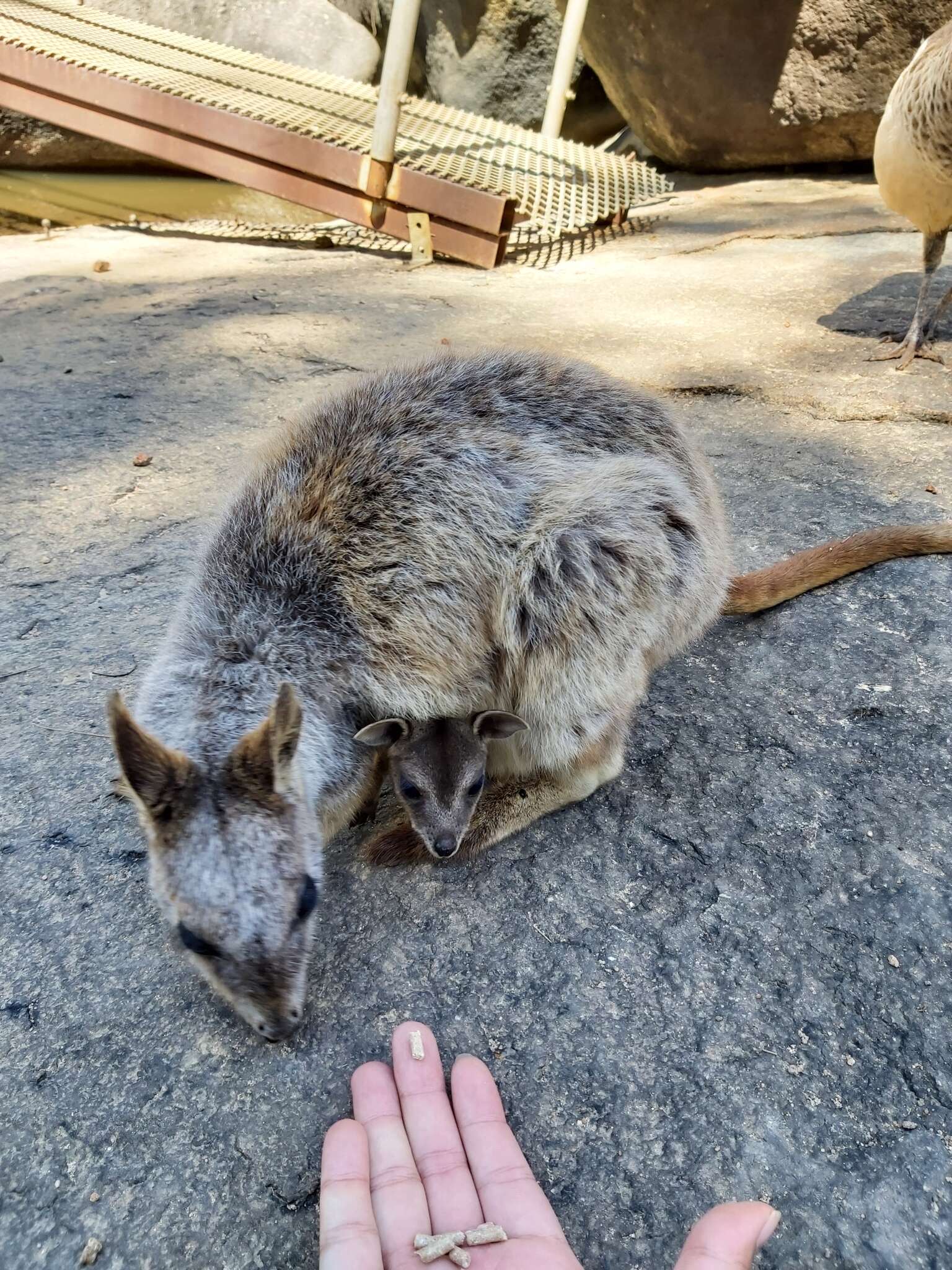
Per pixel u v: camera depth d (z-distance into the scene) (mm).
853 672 554
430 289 1268
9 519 727
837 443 808
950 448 787
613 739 486
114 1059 377
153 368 999
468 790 464
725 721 535
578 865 457
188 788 357
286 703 362
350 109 1636
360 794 478
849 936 412
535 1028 386
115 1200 335
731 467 783
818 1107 354
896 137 878
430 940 424
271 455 503
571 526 459
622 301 1187
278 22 2115
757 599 594
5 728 529
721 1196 331
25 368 1008
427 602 450
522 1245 307
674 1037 379
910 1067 364
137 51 1683
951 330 1027
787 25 1632
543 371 524
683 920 424
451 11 2105
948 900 422
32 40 1562
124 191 1974
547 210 1404
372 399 507
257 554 461
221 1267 319
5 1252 323
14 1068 373
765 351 1001
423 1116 348
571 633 461
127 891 441
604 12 1803
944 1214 323
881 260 1284
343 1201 315
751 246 1410
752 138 1816
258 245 1597
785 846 455
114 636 603
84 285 1325
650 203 1770
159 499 752
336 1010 396
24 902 435
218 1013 394
